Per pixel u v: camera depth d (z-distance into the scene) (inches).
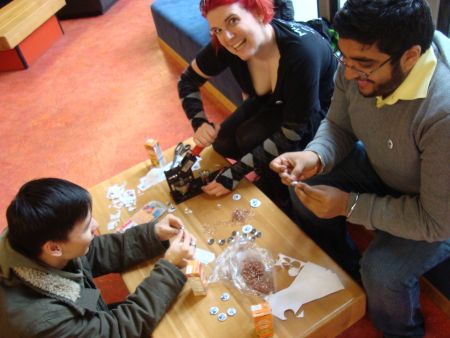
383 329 49.4
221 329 40.9
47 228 37.9
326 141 49.9
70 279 41.8
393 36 31.4
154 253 49.1
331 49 59.4
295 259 45.6
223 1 48.5
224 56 61.4
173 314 42.8
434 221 37.9
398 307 44.7
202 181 56.4
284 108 59.0
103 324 40.7
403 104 37.4
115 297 64.5
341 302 41.2
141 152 90.4
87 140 96.4
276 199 71.3
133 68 118.1
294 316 40.8
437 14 62.8
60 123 103.0
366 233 65.0
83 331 39.2
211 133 60.6
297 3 90.6
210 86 100.2
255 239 48.4
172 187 55.1
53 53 131.5
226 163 60.5
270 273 44.7
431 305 55.2
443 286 51.8
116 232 50.8
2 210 83.0
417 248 43.1
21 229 37.7
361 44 32.6
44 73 123.0
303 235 47.9
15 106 111.7
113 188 59.6
